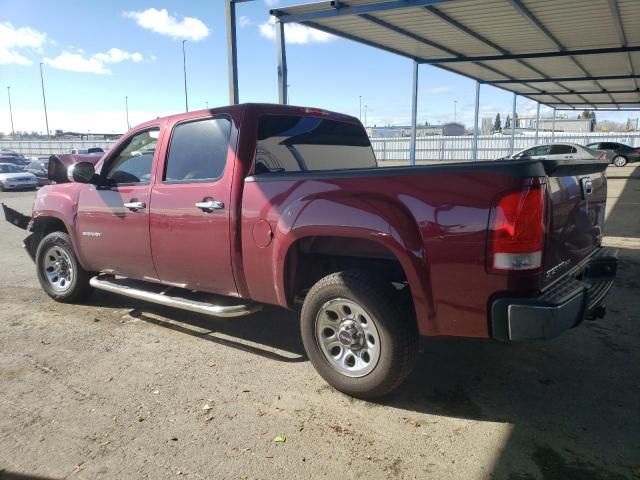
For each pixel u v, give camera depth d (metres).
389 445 2.93
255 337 4.65
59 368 4.01
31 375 3.88
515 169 2.73
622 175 24.30
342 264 3.87
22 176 25.27
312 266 3.93
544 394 3.51
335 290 3.34
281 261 3.59
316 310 3.49
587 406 3.34
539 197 2.74
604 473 2.66
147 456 2.85
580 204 3.50
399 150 44.62
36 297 5.98
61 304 5.69
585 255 3.73
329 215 3.29
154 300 4.52
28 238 6.00
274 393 3.57
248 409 3.35
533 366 3.95
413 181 3.02
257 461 2.80
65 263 5.65
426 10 10.38
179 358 4.18
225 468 2.74
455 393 3.54
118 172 4.87
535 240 2.76
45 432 3.10
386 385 3.27
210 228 4.00
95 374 3.89
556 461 2.77
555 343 4.38
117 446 2.95
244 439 3.01
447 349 4.29
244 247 3.83
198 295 4.58
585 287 3.07
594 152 19.42
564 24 11.74
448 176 2.90
